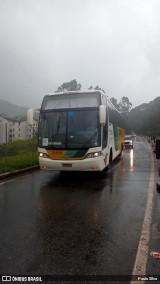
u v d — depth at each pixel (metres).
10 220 6.12
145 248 4.61
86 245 4.75
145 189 9.36
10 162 15.30
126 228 5.59
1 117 115.81
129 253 4.43
